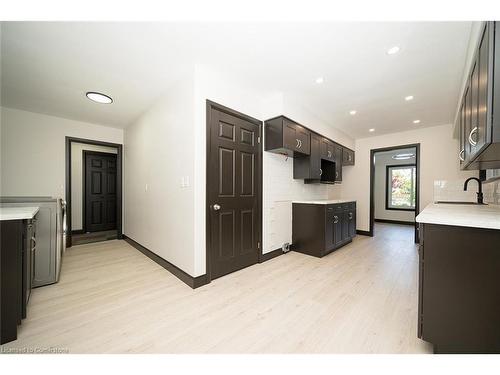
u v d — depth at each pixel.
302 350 1.29
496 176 2.26
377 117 3.60
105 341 1.35
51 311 1.69
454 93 2.71
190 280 2.13
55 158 3.44
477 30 1.47
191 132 2.15
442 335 1.20
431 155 4.07
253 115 2.76
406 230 5.57
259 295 1.96
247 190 2.70
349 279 2.33
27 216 1.43
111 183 5.18
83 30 1.63
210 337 1.40
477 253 1.12
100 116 3.46
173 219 2.46
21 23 1.54
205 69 2.19
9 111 3.09
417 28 1.62
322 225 3.09
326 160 3.97
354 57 2.00
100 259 2.98
